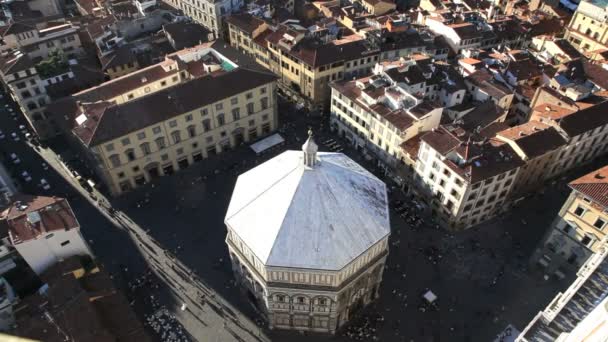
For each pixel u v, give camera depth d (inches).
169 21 6067.9
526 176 4010.8
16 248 2938.0
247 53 5856.3
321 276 2743.6
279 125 5068.9
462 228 3882.9
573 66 4950.8
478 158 3582.7
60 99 4276.6
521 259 3678.6
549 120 4057.6
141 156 4116.6
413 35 5570.9
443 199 3791.8
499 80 4913.9
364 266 2928.2
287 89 5447.8
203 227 3895.2
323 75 4955.7
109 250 3681.1
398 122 4079.7
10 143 4773.6
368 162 4628.4
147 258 3624.5
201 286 3430.1
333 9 6402.6
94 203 4097.0
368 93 4394.7
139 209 4052.7
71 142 4453.7
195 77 4697.3
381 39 5319.9
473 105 4694.9
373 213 2942.9
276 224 2783.0
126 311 3002.0
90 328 2741.1
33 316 2834.6
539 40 5767.7
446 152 3590.1
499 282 3501.5
